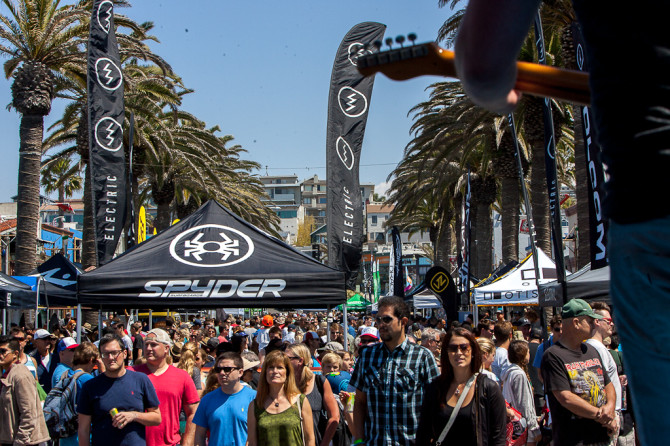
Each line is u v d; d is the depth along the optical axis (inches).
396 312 210.8
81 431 240.4
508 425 247.1
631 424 276.5
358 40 567.8
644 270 40.6
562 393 213.0
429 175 1360.7
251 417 231.3
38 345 456.4
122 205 578.6
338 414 269.3
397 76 46.1
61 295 671.8
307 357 274.7
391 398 207.6
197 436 246.8
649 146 39.9
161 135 1101.7
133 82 951.0
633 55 40.4
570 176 1259.8
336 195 551.5
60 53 851.4
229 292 364.2
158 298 360.8
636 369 41.5
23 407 292.0
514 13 39.3
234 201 1604.3
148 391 245.1
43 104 831.7
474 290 761.0
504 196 1064.8
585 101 46.9
